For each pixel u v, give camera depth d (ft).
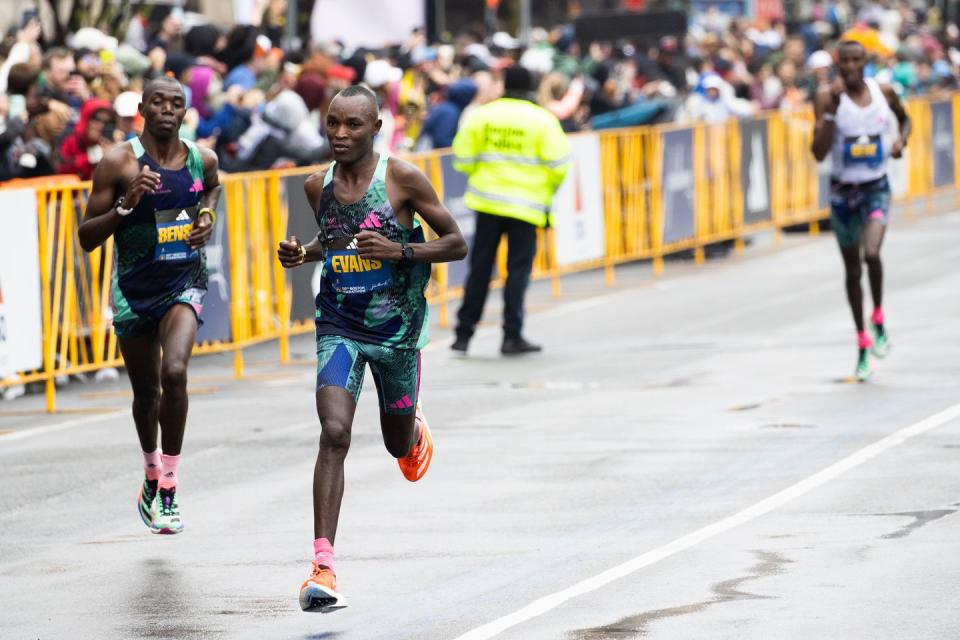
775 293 190.29
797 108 263.70
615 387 133.08
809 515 87.20
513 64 155.43
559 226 195.62
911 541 80.89
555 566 79.36
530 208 153.89
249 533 89.71
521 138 153.48
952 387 124.67
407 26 236.84
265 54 188.14
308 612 73.10
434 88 231.30
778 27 365.81
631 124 221.46
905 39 370.32
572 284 209.56
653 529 85.87
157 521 88.69
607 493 94.84
